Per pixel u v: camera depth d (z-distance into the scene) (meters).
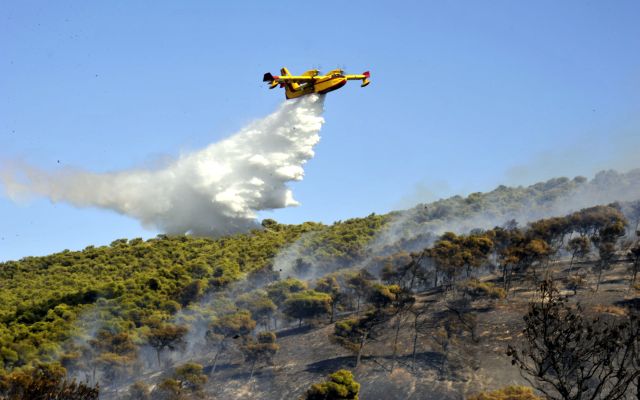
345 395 94.12
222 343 125.50
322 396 94.38
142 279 176.12
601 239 150.62
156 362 136.25
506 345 110.25
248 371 121.25
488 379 101.25
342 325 121.62
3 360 126.31
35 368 115.44
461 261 143.38
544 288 41.91
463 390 99.38
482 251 153.12
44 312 160.25
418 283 154.62
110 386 121.88
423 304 137.62
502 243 166.12
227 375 120.75
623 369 37.50
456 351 112.38
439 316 128.38
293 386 112.12
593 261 154.25
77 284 199.00
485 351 110.56
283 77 106.31
